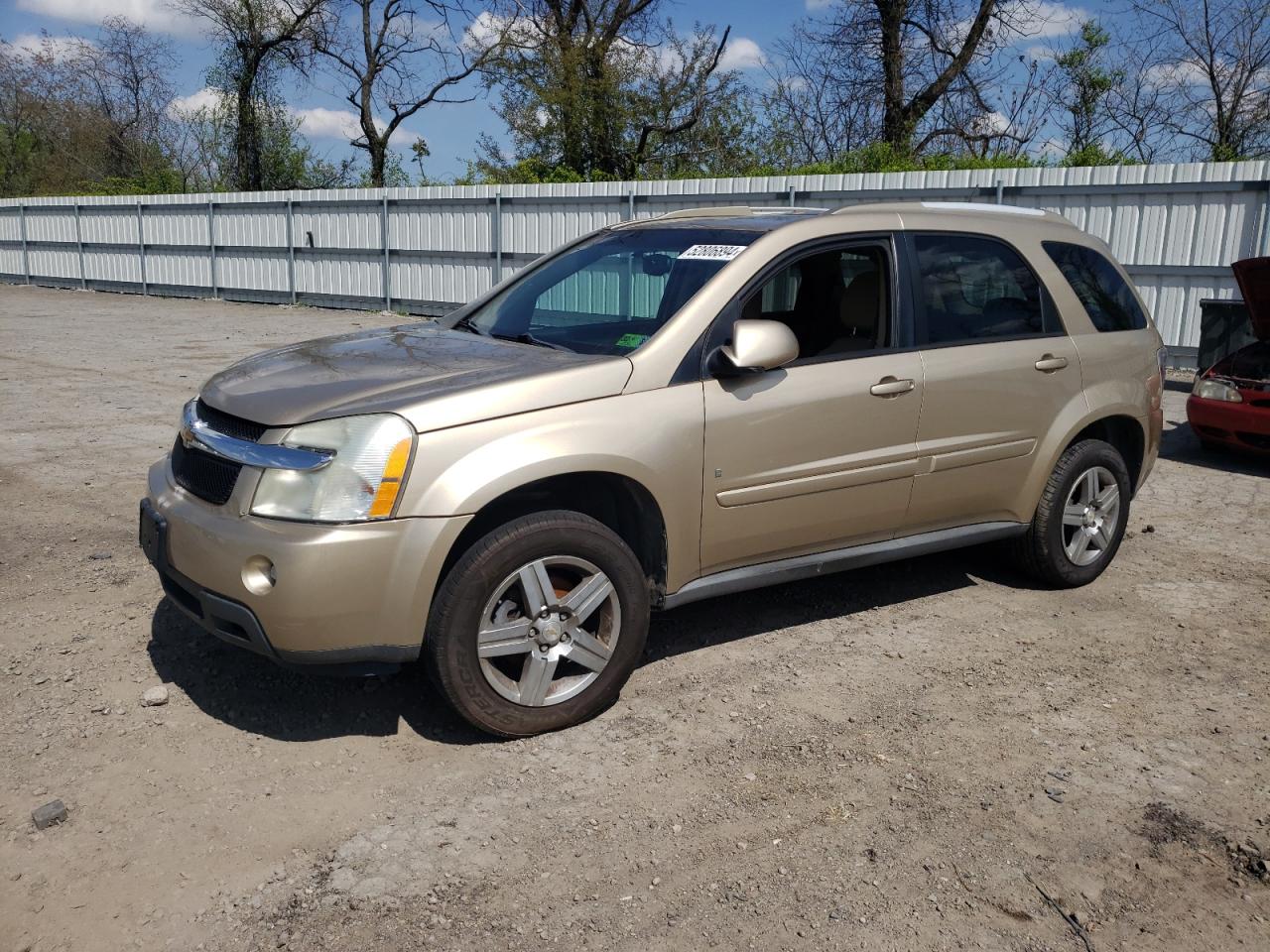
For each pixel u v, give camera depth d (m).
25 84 48.22
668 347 3.89
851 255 4.48
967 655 4.54
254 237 24.91
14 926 2.70
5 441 8.39
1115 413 5.28
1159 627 4.93
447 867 2.97
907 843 3.13
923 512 4.67
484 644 3.52
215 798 3.29
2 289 29.66
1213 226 12.86
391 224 22.14
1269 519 6.94
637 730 3.79
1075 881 2.97
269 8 36.56
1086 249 5.44
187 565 3.50
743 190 16.91
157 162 47.91
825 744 3.72
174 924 2.72
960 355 4.65
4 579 5.13
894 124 27.66
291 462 3.33
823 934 2.73
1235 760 3.68
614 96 32.97
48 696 3.91
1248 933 2.77
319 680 4.09
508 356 3.97
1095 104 26.77
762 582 4.26
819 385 4.20
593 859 3.02
